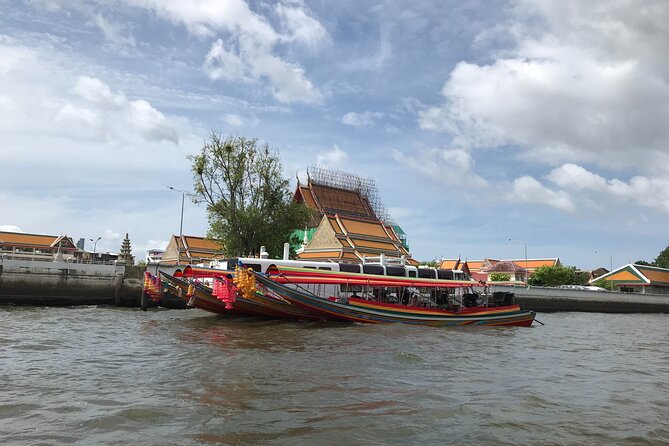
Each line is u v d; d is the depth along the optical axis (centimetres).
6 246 7288
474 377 1290
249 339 1878
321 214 7606
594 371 1491
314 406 941
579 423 902
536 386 1216
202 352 1538
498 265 8938
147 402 942
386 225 7462
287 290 2392
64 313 2953
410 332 2248
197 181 4559
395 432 804
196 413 876
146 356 1463
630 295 6319
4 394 998
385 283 2620
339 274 2569
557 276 7969
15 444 712
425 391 1095
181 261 7162
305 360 1434
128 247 4209
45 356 1445
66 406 912
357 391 1073
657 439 821
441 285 2805
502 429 844
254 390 1055
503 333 2516
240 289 2331
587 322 4000
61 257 4334
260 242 4644
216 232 4644
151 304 3566
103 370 1249
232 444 727
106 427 794
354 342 1845
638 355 1909
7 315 2712
